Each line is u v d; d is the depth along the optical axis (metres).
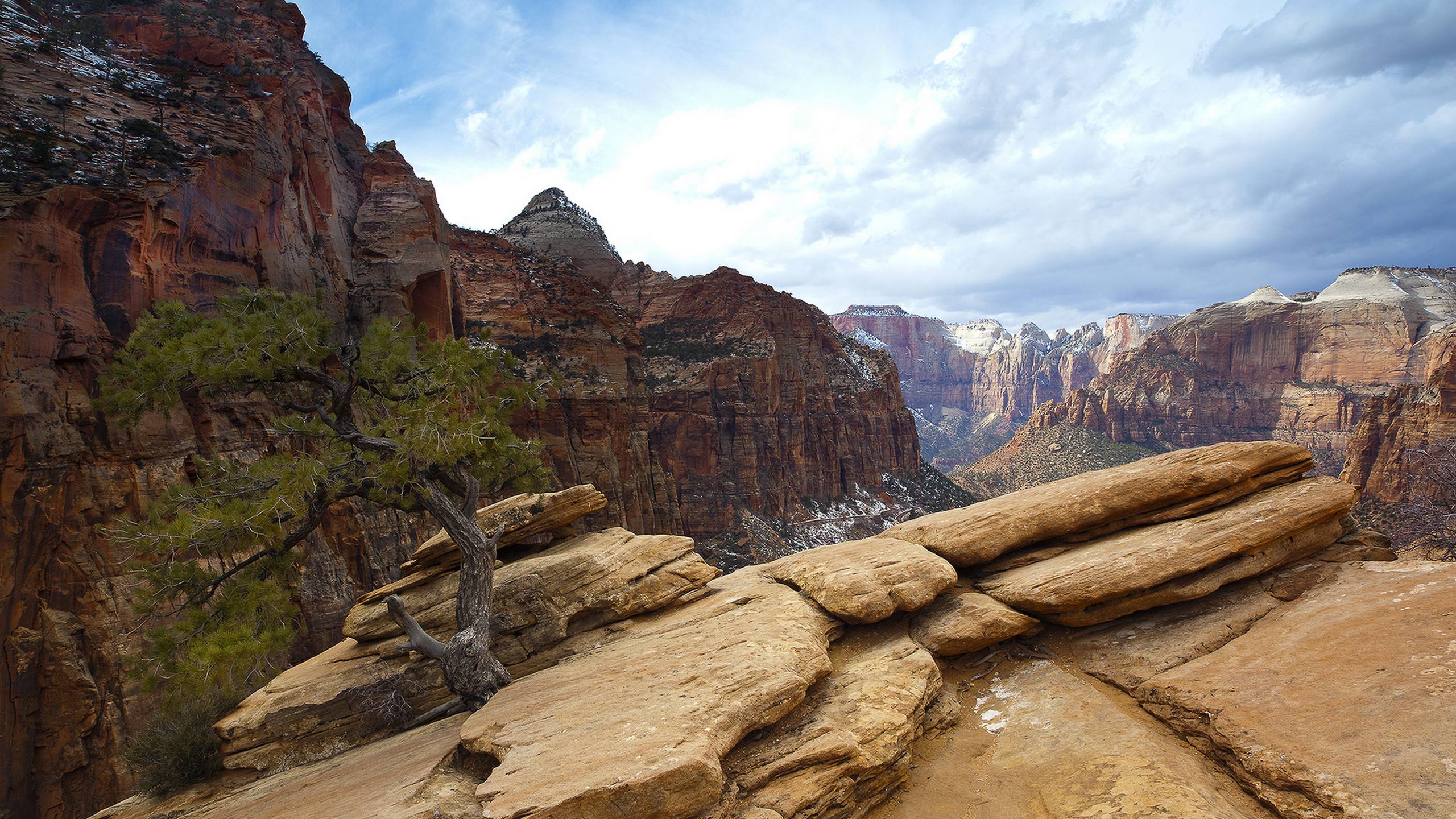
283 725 12.42
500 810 7.14
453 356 15.43
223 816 9.93
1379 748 7.67
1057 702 10.66
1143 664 10.90
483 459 15.55
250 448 27.00
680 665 10.20
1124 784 8.34
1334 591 11.32
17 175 22.06
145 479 22.25
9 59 27.12
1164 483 13.07
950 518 14.66
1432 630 9.36
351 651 14.31
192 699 13.05
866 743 9.12
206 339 12.80
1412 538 57.53
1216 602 11.95
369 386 15.13
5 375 19.53
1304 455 13.42
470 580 13.13
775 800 8.27
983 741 10.27
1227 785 8.40
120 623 20.11
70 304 21.83
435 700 13.10
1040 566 12.78
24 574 19.05
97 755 18.81
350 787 9.26
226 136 31.81
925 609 12.82
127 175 25.38
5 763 17.81
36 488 19.55
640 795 7.28
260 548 15.46
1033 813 8.41
